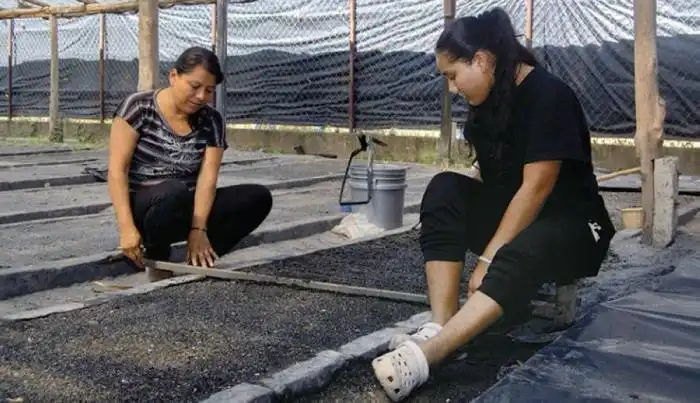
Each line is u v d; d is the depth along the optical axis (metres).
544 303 3.36
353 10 11.87
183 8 13.40
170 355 3.01
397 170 5.91
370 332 3.35
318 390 2.83
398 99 11.67
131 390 2.66
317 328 3.39
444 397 2.79
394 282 4.27
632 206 7.37
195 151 4.20
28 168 9.55
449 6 9.90
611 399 2.49
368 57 11.84
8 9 14.56
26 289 4.32
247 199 4.32
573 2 10.34
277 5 12.58
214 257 4.31
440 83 11.24
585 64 10.35
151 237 4.19
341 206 6.06
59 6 13.69
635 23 5.35
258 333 3.30
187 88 3.97
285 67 12.65
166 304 3.74
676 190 5.35
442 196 2.94
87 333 3.28
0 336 3.23
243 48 12.99
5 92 16.06
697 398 2.49
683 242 5.44
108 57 14.39
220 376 2.80
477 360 3.12
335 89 12.22
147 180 4.17
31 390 2.65
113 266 4.74
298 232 6.00
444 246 2.92
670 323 3.23
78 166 9.84
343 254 5.02
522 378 2.67
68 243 5.36
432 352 2.67
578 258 2.92
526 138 2.85
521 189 2.80
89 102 14.78
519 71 2.86
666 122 9.91
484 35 2.80
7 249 5.12
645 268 4.60
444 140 10.74
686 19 9.68
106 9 13.02
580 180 2.92
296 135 12.55
